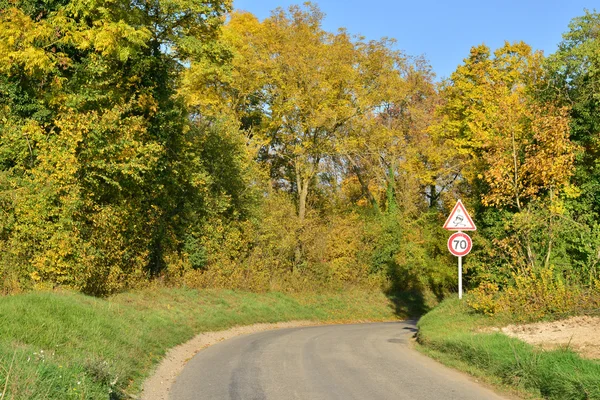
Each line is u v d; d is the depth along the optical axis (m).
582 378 7.23
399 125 42.66
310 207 39.97
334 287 37.03
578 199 16.64
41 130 18.20
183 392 8.36
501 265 17.69
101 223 17.28
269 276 31.91
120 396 7.68
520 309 13.92
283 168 45.94
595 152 17.67
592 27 18.70
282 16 34.50
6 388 5.72
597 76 17.67
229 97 37.06
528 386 8.20
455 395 7.97
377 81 34.62
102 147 17.70
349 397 7.87
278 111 34.41
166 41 22.72
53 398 6.03
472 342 10.74
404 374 9.78
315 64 32.91
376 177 43.31
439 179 42.41
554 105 17.16
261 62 33.00
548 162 15.16
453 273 41.75
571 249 15.93
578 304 13.02
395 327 24.14
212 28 23.59
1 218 16.20
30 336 8.92
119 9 19.53
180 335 15.27
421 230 43.06
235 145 29.94
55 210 16.48
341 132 35.38
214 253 27.67
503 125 16.72
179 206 26.48
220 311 21.78
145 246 21.92
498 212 18.11
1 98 19.12
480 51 29.70
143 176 20.22
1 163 18.42
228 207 29.92
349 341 16.02
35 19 19.64
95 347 9.45
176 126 24.53
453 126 29.53
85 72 19.77
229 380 9.31
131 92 21.81
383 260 40.50
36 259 15.95
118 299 17.45
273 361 11.55
